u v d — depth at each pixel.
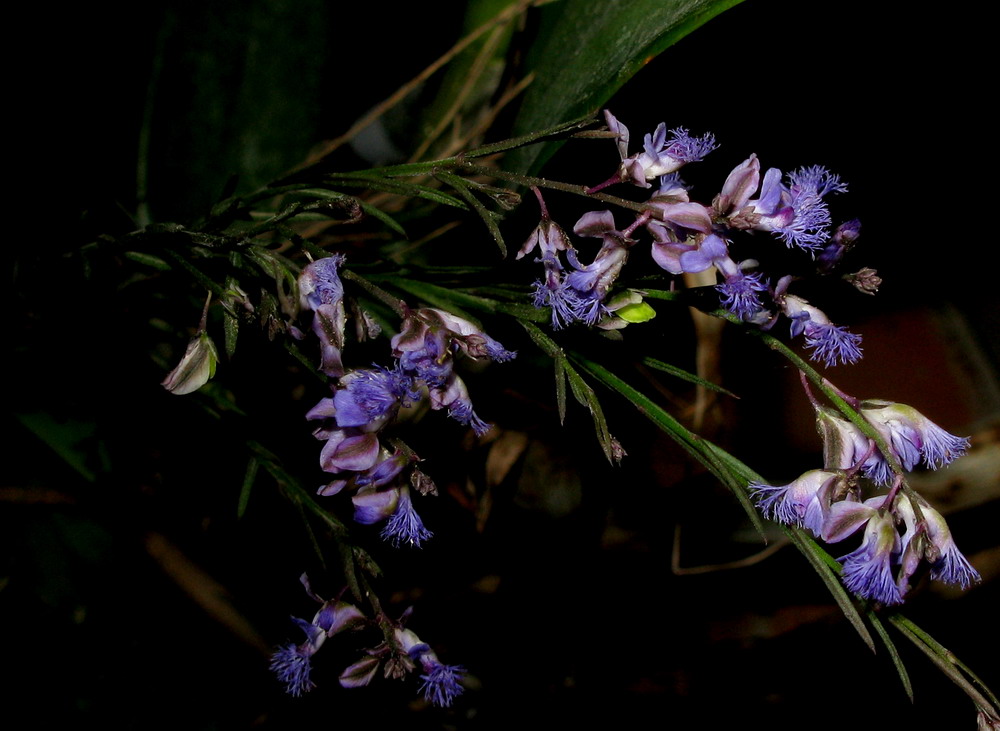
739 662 0.19
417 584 0.16
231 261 0.09
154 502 0.14
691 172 0.14
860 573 0.09
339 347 0.09
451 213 0.14
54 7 0.13
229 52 0.14
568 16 0.12
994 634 0.19
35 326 0.12
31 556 0.14
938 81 0.14
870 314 0.19
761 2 0.12
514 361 0.15
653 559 0.18
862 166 0.15
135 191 0.14
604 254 0.09
